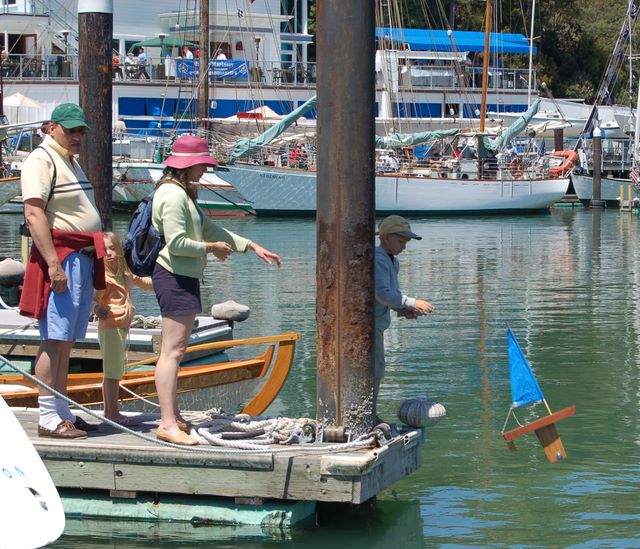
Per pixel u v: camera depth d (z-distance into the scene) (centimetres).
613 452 1199
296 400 1442
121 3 5853
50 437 938
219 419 990
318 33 927
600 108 7106
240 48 6100
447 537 931
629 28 6650
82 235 905
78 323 915
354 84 916
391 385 1525
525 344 1848
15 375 1297
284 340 1282
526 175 5325
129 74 5528
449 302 2366
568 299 2405
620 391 1492
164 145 5009
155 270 900
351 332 936
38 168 888
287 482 888
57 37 5688
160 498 930
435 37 6662
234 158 4794
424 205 5128
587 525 965
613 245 3750
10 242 3694
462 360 1705
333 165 926
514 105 6781
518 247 3697
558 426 1309
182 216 877
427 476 1112
